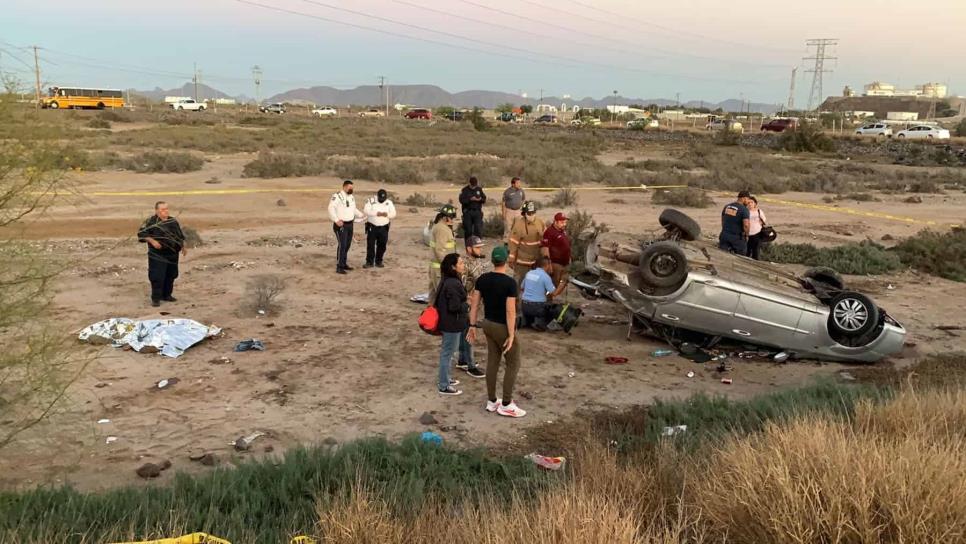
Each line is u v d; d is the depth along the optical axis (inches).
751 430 214.5
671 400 278.5
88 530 148.7
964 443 180.5
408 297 439.5
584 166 1492.4
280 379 293.6
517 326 381.4
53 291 163.9
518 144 2276.1
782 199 1112.8
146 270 474.6
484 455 222.1
